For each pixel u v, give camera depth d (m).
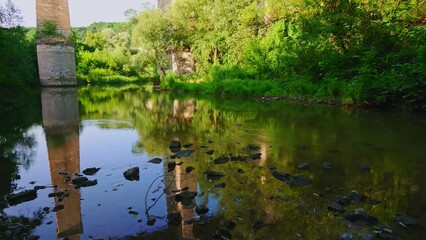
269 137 6.99
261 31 23.56
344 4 14.84
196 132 7.79
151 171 4.70
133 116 11.23
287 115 10.46
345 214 3.08
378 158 5.19
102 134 7.89
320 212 3.21
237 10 26.14
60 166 5.16
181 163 5.04
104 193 3.86
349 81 13.48
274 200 3.53
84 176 4.55
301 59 16.30
